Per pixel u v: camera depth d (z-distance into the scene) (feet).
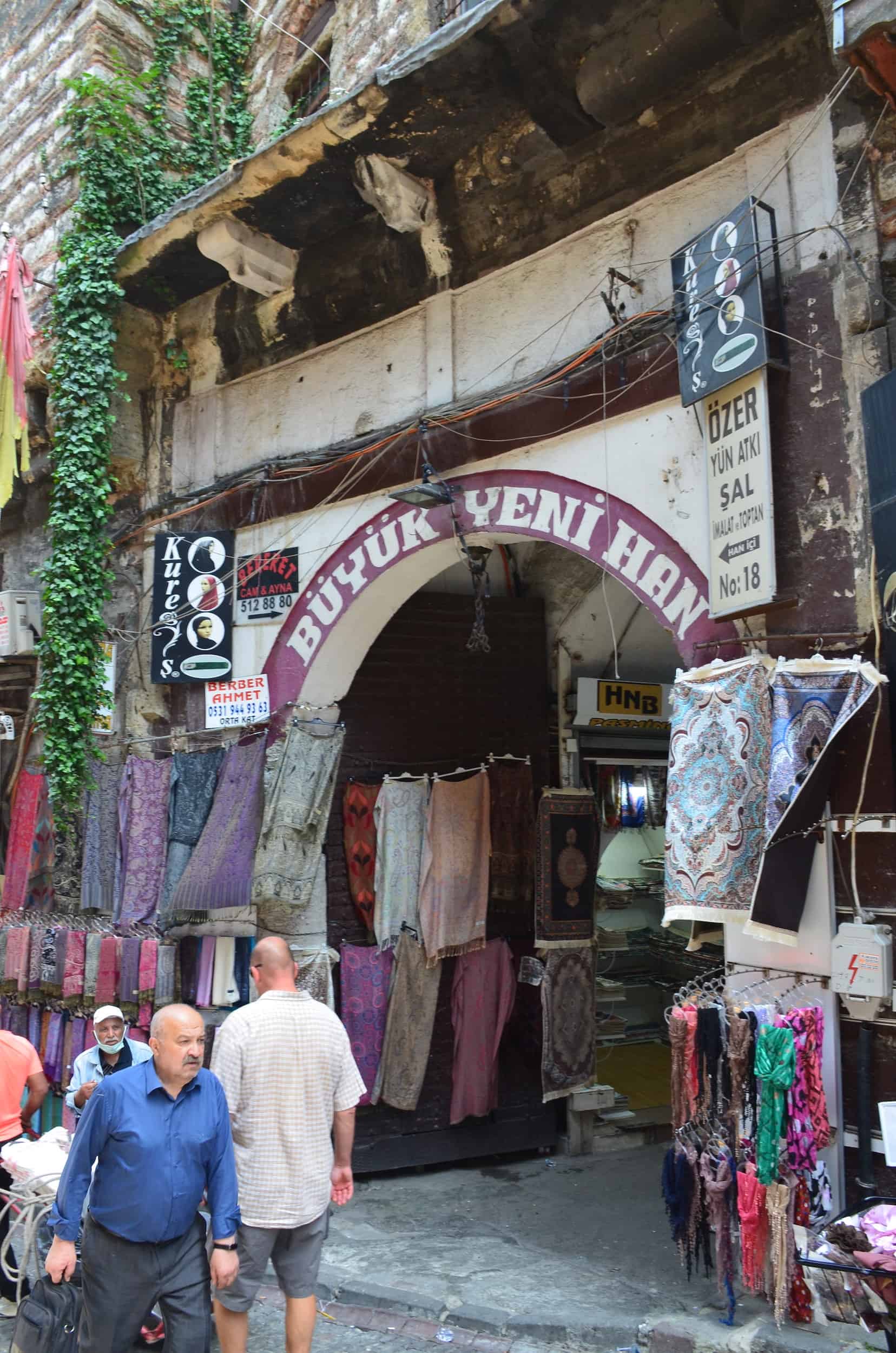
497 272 19.24
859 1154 12.84
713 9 15.15
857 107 14.15
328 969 21.50
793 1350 12.22
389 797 22.62
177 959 23.09
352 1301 16.01
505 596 25.41
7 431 24.97
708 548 15.08
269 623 22.45
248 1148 12.26
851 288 13.96
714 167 16.03
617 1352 13.51
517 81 17.34
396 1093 22.03
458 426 18.95
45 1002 25.35
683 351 15.30
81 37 27.81
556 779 24.86
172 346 25.26
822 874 13.38
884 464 12.88
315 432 22.36
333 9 27.09
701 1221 13.98
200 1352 11.26
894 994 12.64
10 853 28.91
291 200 20.54
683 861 13.89
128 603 25.77
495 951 23.27
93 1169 11.89
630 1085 26.40
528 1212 19.88
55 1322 12.22
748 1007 13.44
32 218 29.55
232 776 21.99
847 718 12.68
